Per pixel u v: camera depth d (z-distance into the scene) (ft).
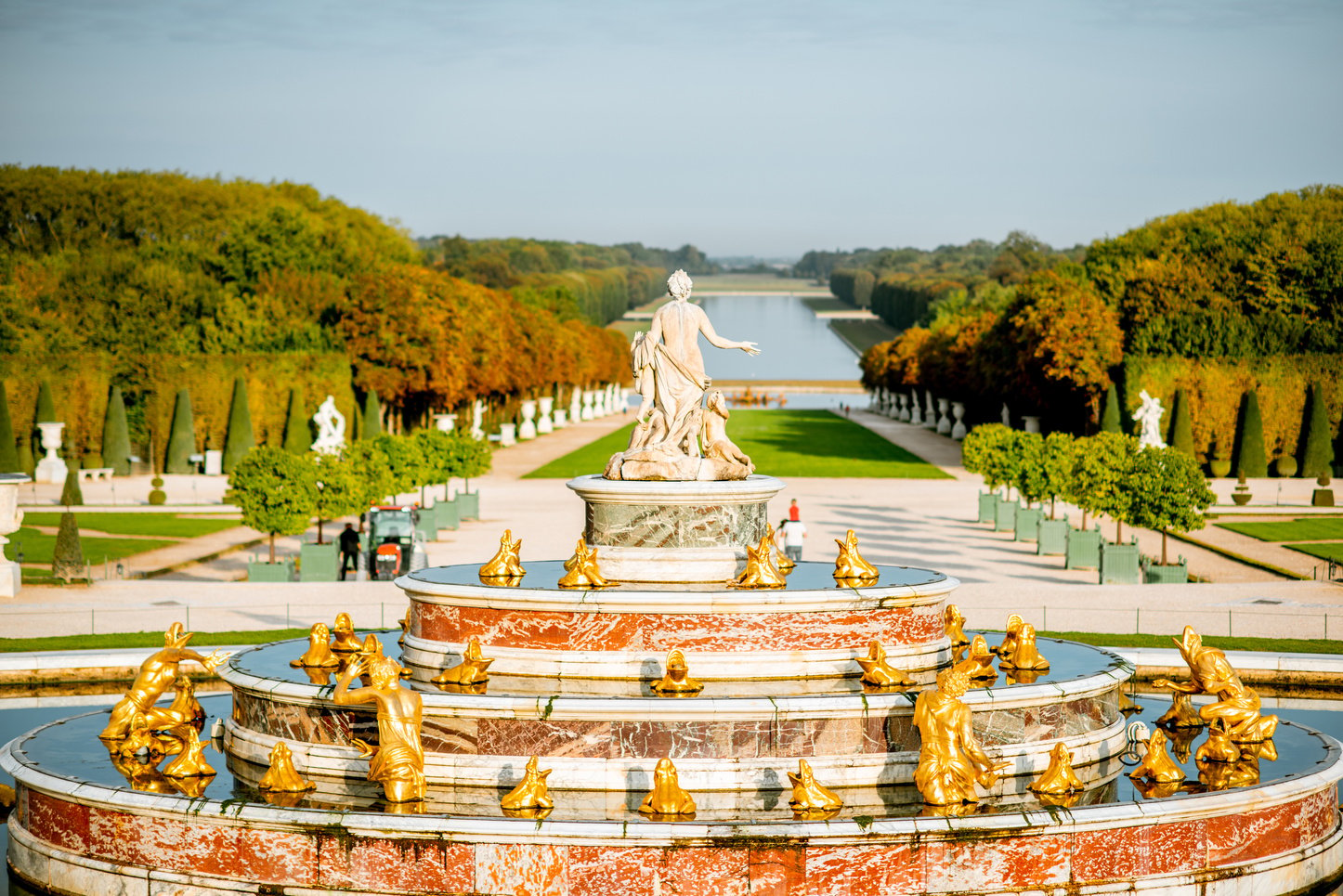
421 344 309.42
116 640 102.94
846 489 231.71
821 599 67.05
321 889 56.24
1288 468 271.08
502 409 412.16
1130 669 71.97
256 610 118.01
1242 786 61.36
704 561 73.05
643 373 76.84
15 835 63.62
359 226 494.59
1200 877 57.98
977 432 193.67
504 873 55.06
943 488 234.38
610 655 66.39
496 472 269.03
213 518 200.64
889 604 68.49
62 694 94.89
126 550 164.55
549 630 67.26
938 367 388.98
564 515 196.34
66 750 68.03
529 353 379.35
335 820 55.98
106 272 353.10
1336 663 93.45
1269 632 107.34
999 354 323.98
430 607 70.44
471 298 336.70
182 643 73.36
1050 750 64.39
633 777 60.23
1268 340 291.17
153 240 444.55
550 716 60.64
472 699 61.31
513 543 74.02
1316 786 61.87
